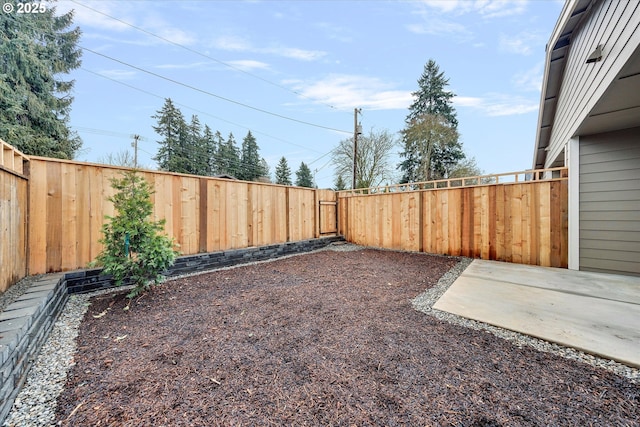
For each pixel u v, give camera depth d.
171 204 4.57
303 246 7.08
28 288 2.63
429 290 3.74
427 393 1.65
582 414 1.47
